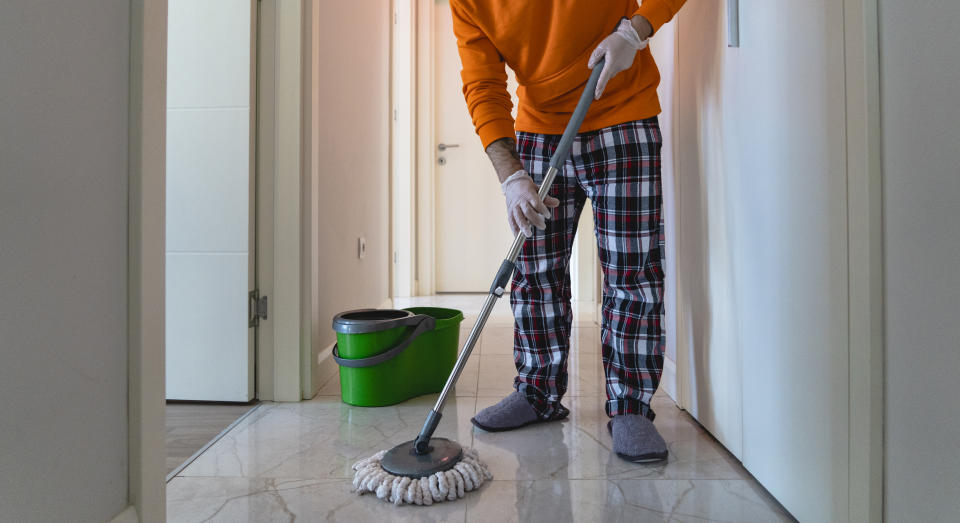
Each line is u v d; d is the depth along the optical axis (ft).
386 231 11.29
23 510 2.00
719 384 4.33
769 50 3.33
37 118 2.06
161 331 2.79
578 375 6.61
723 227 4.15
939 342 2.07
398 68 14.40
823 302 2.81
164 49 2.82
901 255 2.27
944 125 2.01
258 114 5.73
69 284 2.23
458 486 3.59
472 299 13.82
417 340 5.95
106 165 2.46
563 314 4.83
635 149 4.26
